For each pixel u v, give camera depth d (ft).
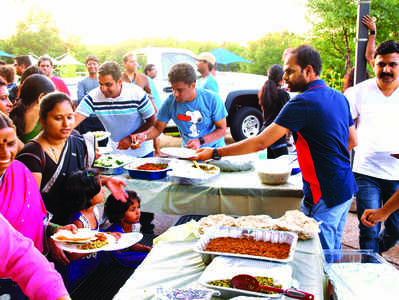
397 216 9.30
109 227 8.72
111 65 11.01
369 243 9.45
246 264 5.12
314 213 7.50
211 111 11.24
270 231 5.93
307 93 7.20
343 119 7.39
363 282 5.16
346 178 7.37
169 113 11.73
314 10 29.30
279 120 7.35
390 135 9.18
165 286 4.98
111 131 12.14
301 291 4.43
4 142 3.97
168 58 25.91
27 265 3.37
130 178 9.80
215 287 4.61
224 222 6.70
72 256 6.95
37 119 8.32
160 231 13.32
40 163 6.75
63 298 3.32
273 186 8.97
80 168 7.64
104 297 6.74
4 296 4.99
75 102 23.77
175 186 9.32
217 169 10.07
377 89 9.30
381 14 24.68
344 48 30.66
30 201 5.46
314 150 7.25
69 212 7.33
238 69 101.65
